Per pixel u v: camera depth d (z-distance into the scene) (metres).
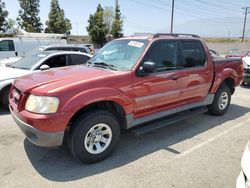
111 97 3.56
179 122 5.48
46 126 3.12
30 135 3.32
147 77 4.00
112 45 4.73
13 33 31.75
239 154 3.99
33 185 3.10
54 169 3.47
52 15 39.59
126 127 3.95
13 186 3.07
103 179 3.25
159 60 4.25
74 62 7.45
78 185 3.11
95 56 4.82
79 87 3.31
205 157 3.88
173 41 4.54
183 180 3.25
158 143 4.38
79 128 3.38
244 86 10.46
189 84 4.79
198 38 5.14
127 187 3.09
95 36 39.31
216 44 42.91
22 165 3.56
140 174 3.38
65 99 3.18
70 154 3.89
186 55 4.74
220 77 5.50
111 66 4.14
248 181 2.29
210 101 5.53
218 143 4.42
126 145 4.28
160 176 3.34
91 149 3.57
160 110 4.41
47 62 6.91
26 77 3.93
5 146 4.14
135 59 4.00
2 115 5.78
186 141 4.48
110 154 3.86
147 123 4.44
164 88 4.30
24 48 14.72
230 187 3.12
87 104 3.32
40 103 3.15
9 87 6.08
